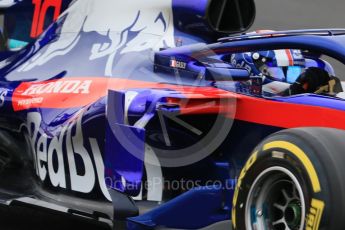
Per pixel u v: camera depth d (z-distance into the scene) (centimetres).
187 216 1296
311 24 4222
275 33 1339
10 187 1667
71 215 1434
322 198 989
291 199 1072
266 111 1284
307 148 1035
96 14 1667
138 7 1608
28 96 1631
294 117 1241
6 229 1747
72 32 1705
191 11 1536
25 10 1908
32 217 1870
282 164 1066
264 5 4600
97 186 1418
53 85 1600
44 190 1571
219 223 1269
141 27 1574
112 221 1334
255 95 1362
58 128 1509
